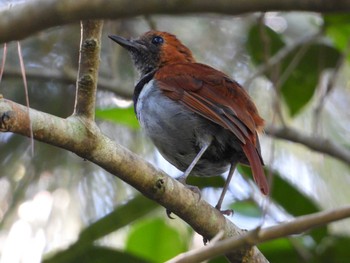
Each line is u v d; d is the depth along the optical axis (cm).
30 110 668
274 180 1044
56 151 1293
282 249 1015
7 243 1216
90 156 719
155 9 482
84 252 967
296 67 1303
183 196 787
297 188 1047
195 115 986
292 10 491
